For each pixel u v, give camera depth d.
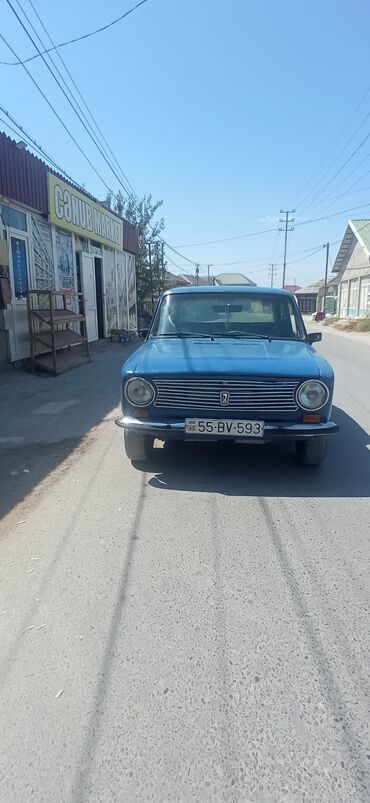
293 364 4.36
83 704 2.11
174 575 3.05
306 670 2.30
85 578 3.01
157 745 1.92
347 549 3.39
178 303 5.74
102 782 1.78
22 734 1.97
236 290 5.82
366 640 2.50
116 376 10.14
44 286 11.75
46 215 11.50
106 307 17.23
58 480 4.56
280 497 4.20
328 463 5.04
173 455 5.21
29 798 1.72
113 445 5.59
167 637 2.51
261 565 3.17
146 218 27.88
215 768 1.83
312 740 1.94
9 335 10.01
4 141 9.30
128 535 3.54
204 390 4.23
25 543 3.43
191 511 3.92
